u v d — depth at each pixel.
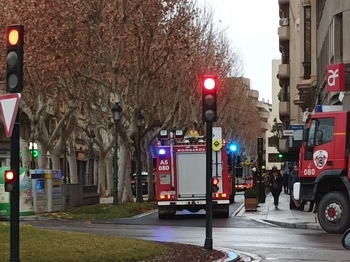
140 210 34.19
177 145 28.92
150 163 47.09
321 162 21.95
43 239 14.97
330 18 35.66
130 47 33.34
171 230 22.80
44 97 39.03
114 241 15.64
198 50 44.19
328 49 36.94
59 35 32.09
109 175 51.69
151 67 35.00
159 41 33.31
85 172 78.50
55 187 32.31
